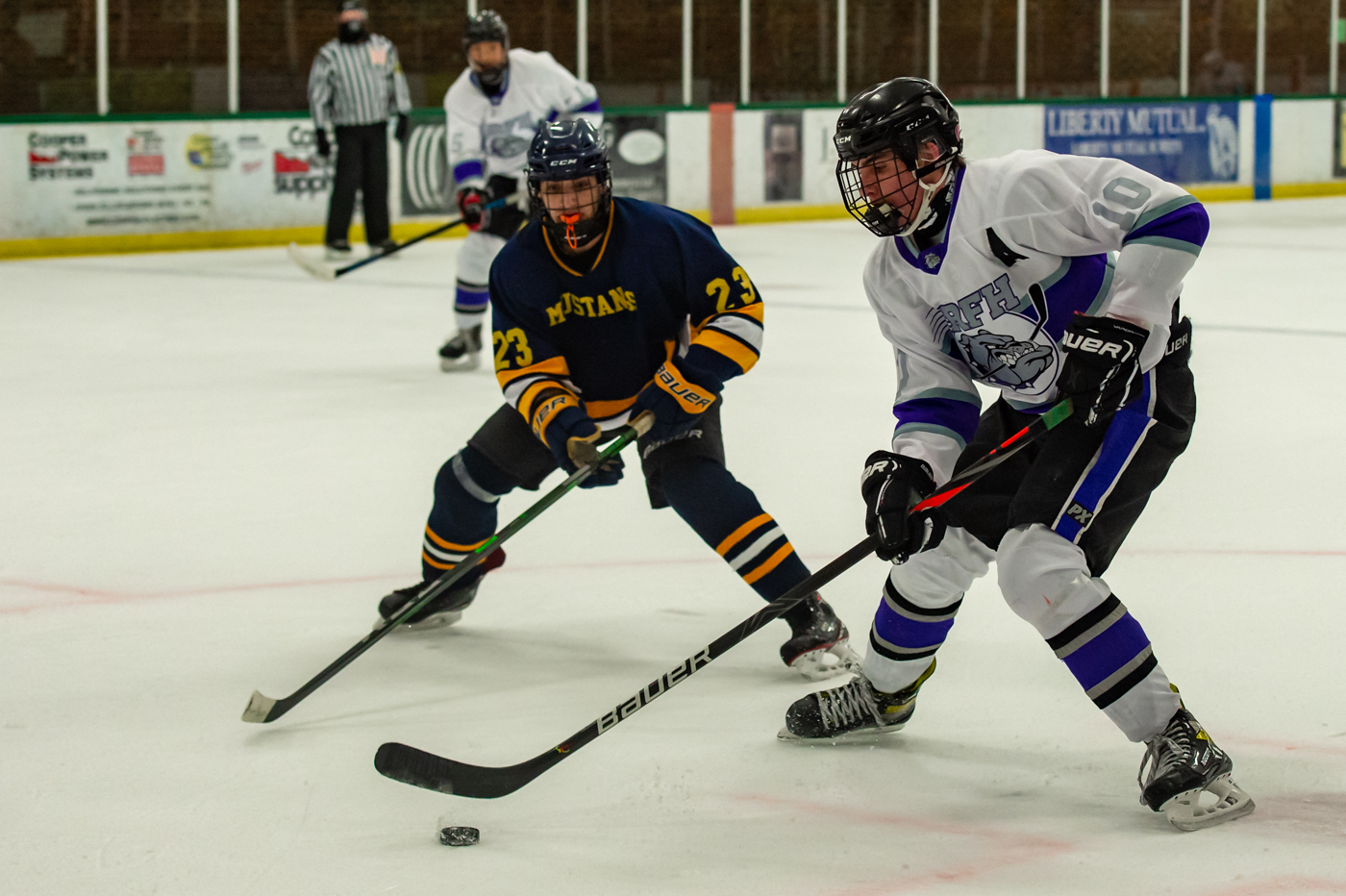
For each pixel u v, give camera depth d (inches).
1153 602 422.9
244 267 1439.5
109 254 1540.4
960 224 289.4
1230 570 452.4
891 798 296.4
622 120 1793.8
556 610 434.3
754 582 372.2
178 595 449.4
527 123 819.4
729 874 262.8
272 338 1001.5
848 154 288.8
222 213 1595.7
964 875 260.4
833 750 323.9
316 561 484.4
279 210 1628.9
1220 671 364.5
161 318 1099.3
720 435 388.5
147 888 259.9
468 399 775.1
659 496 391.2
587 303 371.2
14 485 593.3
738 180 1878.7
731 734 334.6
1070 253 287.1
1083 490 287.4
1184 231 272.7
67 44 1617.9
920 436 309.6
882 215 292.4
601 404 388.5
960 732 332.5
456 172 824.3
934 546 295.9
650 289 369.7
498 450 396.8
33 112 1617.9
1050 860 265.1
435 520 407.2
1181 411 299.4
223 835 282.2
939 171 288.4
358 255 1547.7
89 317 1102.4
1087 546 291.4
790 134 1908.2
